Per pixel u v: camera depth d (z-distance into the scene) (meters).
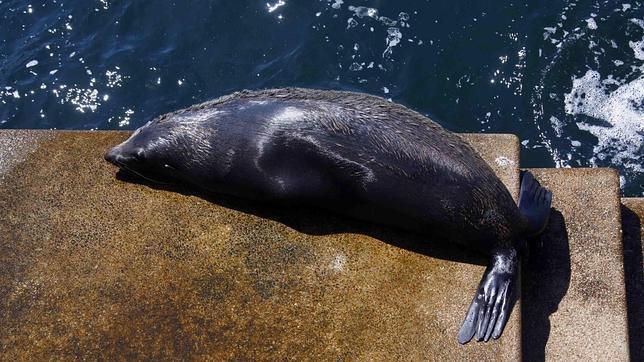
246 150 8.10
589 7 14.47
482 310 7.46
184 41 15.40
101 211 8.72
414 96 14.11
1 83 15.02
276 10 15.42
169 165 8.62
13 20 15.98
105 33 15.67
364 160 7.71
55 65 15.25
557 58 13.98
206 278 8.02
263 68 14.88
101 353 7.60
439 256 7.97
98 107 14.73
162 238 8.40
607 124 13.15
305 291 7.82
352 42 14.84
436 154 7.66
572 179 8.83
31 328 7.83
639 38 13.98
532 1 14.72
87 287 8.07
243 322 7.67
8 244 8.50
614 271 8.01
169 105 14.70
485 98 13.89
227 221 8.48
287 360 7.38
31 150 9.43
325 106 7.98
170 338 7.63
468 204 7.58
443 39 14.59
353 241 8.16
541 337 7.60
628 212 9.04
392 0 15.14
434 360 7.24
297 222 8.38
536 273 8.05
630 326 8.21
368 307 7.64
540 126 13.34
